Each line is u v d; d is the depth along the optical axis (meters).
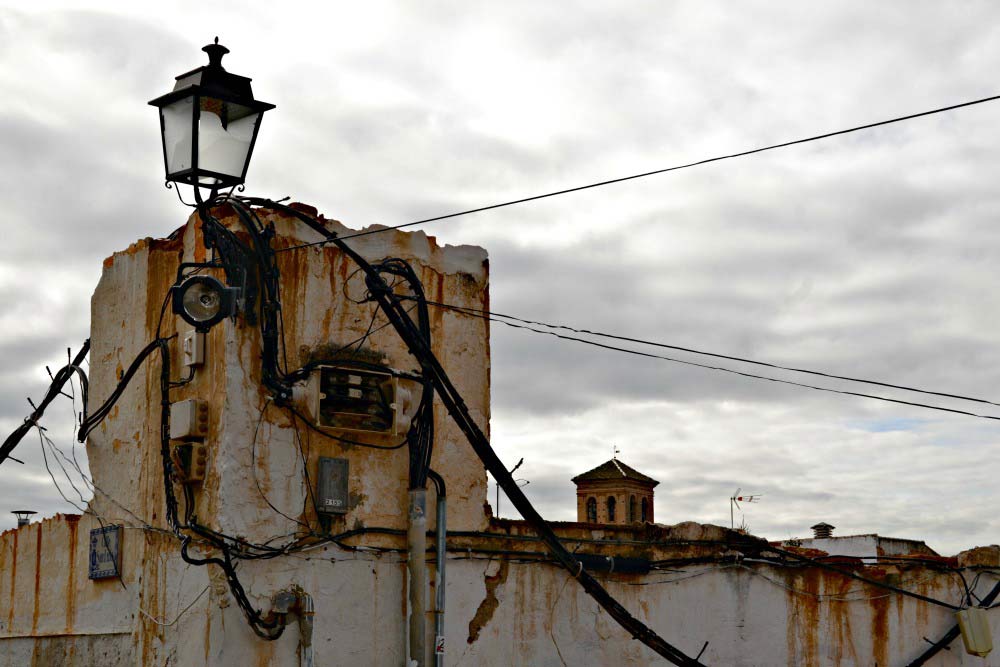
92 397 16.69
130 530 15.59
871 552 21.59
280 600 14.32
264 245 14.81
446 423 16.19
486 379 16.75
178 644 14.25
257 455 14.51
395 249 16.19
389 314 15.00
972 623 18.47
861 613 18.89
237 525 14.21
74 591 16.92
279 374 14.73
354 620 14.95
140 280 16.20
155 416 15.35
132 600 15.39
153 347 15.23
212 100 12.59
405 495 15.66
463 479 16.22
